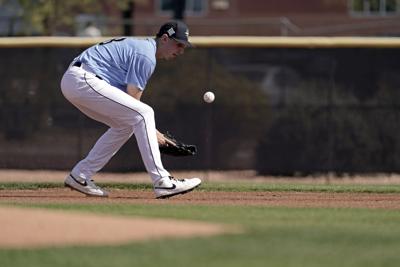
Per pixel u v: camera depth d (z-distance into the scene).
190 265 18.25
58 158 53.84
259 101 53.78
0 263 18.67
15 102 54.19
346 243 21.25
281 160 53.81
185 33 31.84
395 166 53.56
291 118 53.75
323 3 109.00
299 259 19.11
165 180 31.44
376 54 53.47
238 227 23.05
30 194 35.97
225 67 53.72
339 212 28.48
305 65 53.72
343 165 53.69
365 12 106.31
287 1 110.25
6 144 54.25
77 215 24.17
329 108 53.72
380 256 19.77
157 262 18.55
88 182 33.12
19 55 54.16
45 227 22.17
